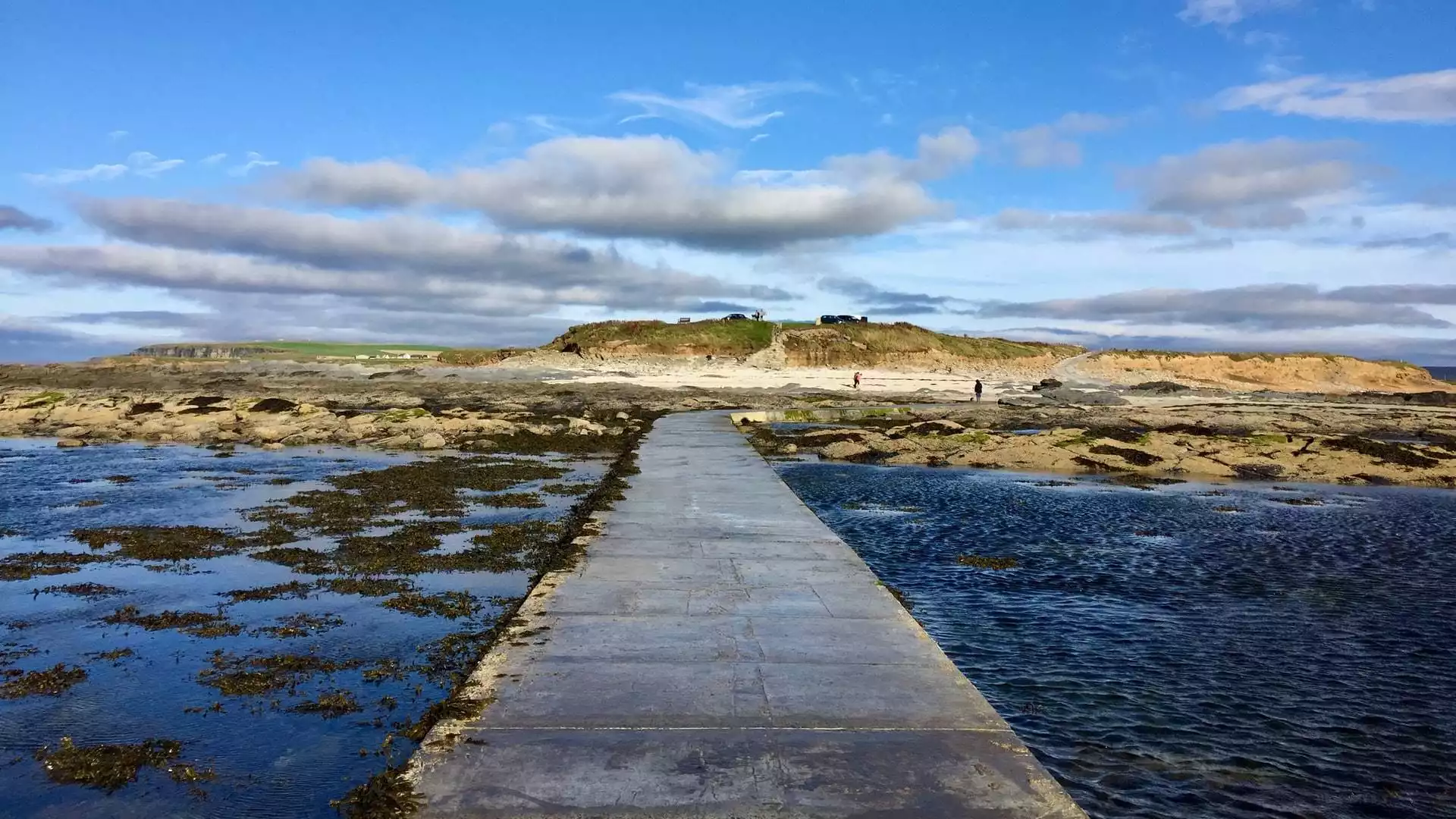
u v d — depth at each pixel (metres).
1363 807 6.50
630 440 30.70
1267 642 10.22
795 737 6.14
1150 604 11.82
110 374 67.25
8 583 11.82
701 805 5.20
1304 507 20.52
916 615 11.18
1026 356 89.12
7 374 67.38
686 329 84.69
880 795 5.34
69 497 19.56
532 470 24.19
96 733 7.15
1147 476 25.58
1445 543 16.23
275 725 7.28
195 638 9.54
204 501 18.88
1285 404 51.50
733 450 26.31
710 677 7.26
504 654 7.80
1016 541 15.98
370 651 9.15
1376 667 9.42
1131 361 81.88
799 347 80.00
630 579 10.52
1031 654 9.70
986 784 5.51
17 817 5.82
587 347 80.50
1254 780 6.85
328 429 34.16
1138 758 7.19
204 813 5.90
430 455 28.48
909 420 40.78
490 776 5.54
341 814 5.83
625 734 6.15
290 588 11.56
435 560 13.17
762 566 11.21
